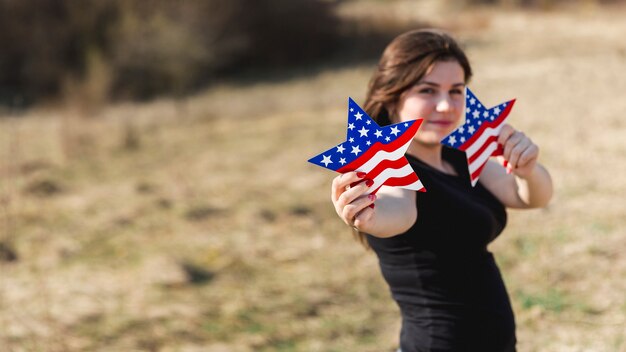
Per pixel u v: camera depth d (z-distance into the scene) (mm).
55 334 4605
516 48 15656
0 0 15602
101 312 4902
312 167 8281
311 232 6281
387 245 2430
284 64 17438
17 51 15562
